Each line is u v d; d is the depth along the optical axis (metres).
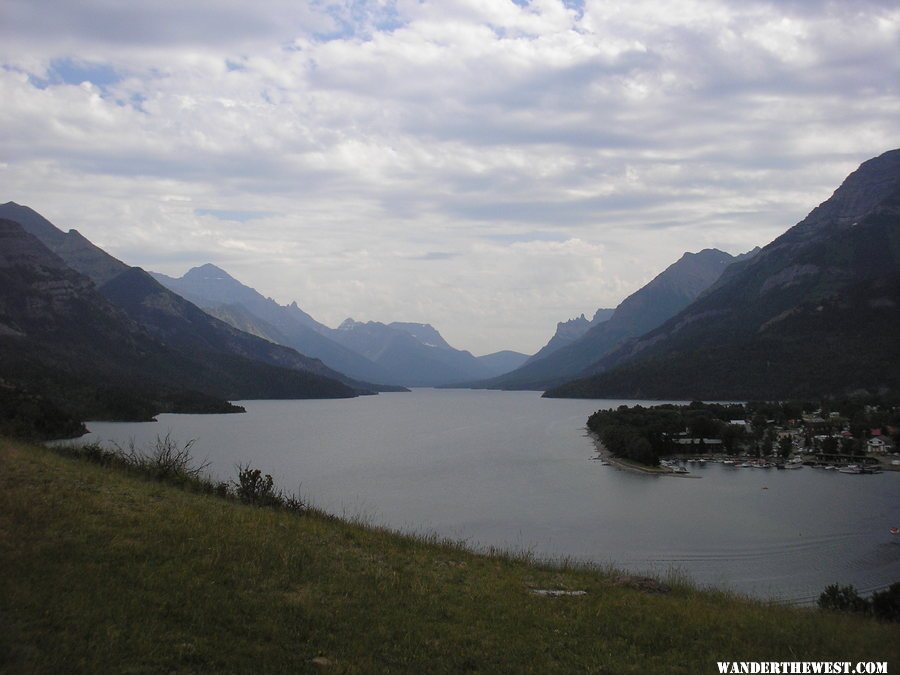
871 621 17.27
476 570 17.77
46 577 12.13
